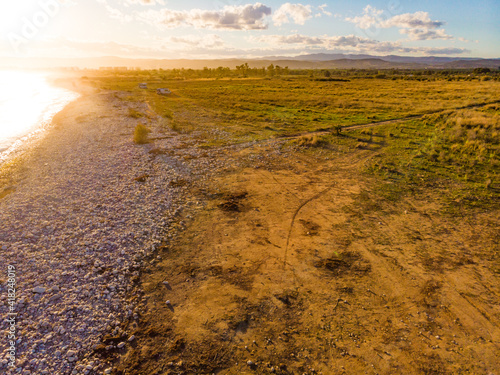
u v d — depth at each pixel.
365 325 7.46
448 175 16.55
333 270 9.43
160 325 7.55
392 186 15.45
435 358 6.54
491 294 8.26
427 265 9.52
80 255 10.15
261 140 25.03
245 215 12.94
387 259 9.87
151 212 13.11
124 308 8.07
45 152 22.22
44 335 7.20
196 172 17.86
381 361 6.53
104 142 24.83
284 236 11.36
